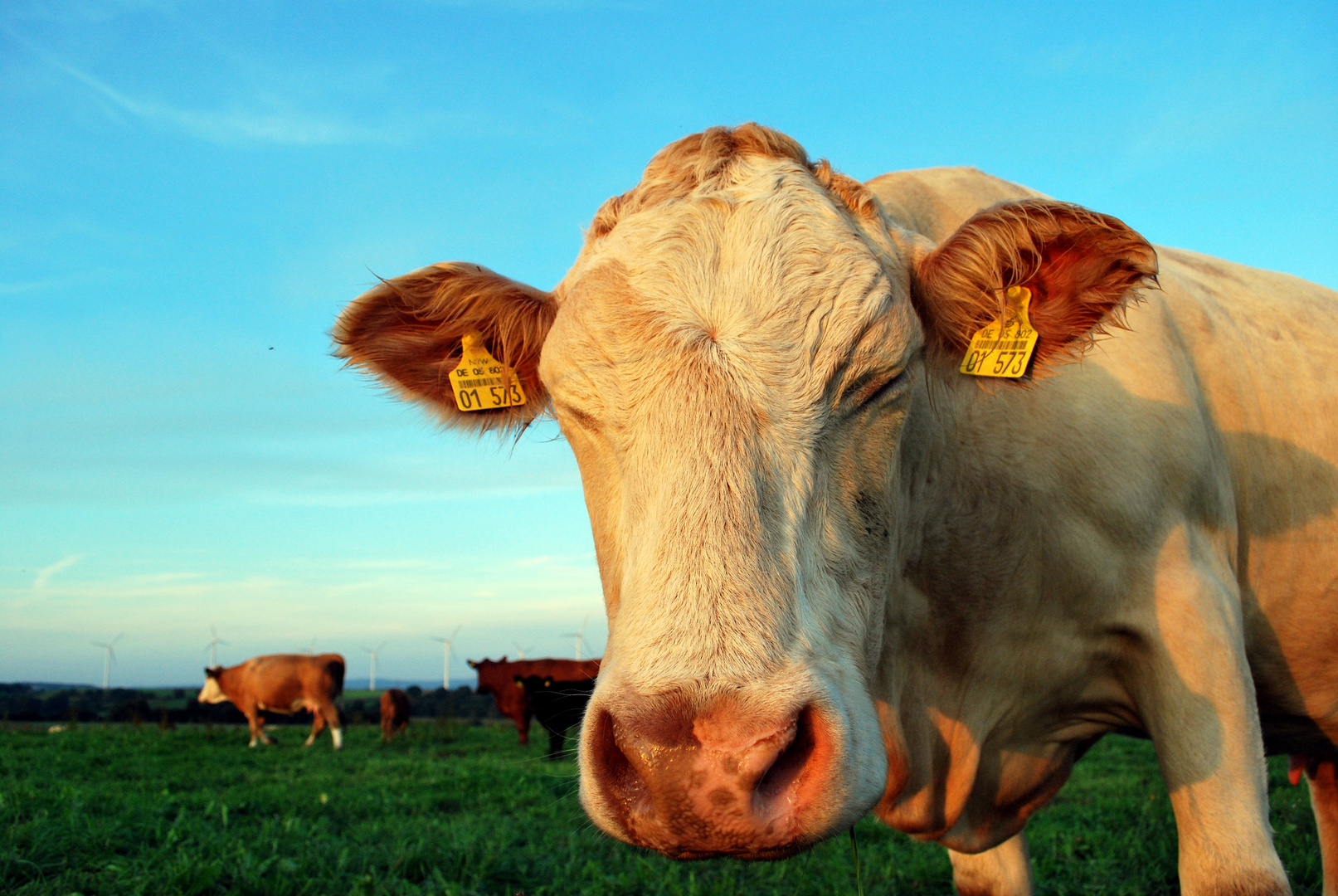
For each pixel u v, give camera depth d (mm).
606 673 1984
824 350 2387
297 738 23625
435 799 9781
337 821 8273
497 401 3193
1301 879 5488
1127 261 2686
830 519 2344
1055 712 3553
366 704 39719
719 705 1827
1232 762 3088
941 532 3359
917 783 3469
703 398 2258
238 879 5180
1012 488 3330
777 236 2562
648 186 2896
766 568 2039
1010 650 3451
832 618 2219
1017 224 2732
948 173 4059
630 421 2355
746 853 1853
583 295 2564
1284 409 3943
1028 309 2904
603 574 2594
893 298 2566
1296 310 4348
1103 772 11453
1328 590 3986
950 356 3033
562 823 7914
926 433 3174
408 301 3072
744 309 2404
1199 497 3471
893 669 3371
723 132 3047
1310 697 4203
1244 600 3861
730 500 2104
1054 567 3348
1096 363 3441
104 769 12898
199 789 10797
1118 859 6039
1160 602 3244
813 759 1902
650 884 5246
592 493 2611
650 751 1815
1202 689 3154
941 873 5633
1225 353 3896
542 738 22109
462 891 5180
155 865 5586
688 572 2004
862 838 6996
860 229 2834
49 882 5020
